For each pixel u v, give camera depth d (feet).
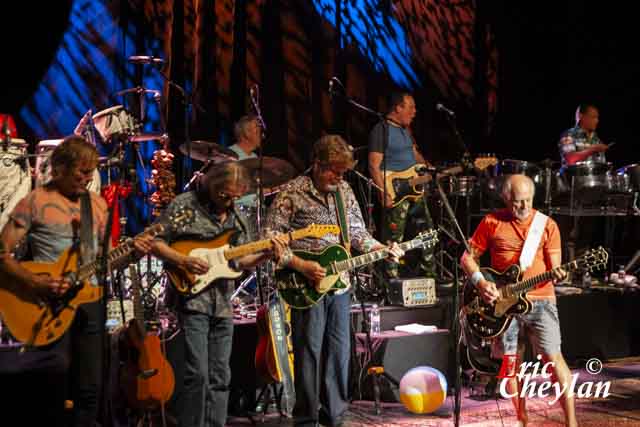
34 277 14.29
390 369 21.06
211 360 16.07
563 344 24.75
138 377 16.26
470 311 17.81
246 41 28.94
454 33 32.53
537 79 33.55
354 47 30.73
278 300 18.83
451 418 19.29
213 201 15.96
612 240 30.09
